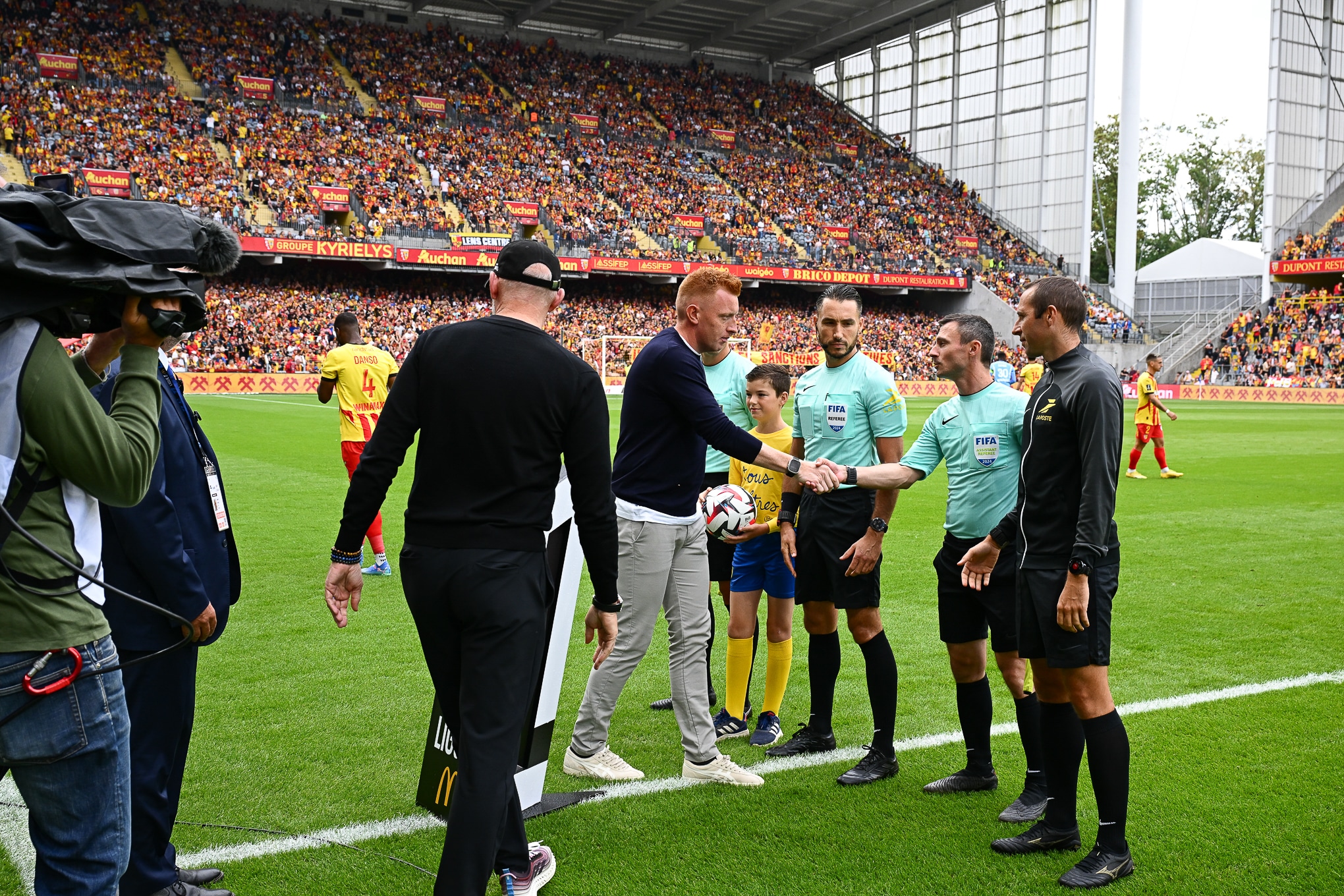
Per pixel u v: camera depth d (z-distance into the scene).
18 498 2.00
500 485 2.75
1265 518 10.31
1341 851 3.30
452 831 2.57
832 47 56.69
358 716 4.56
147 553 2.71
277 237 34.94
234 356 33.56
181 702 2.88
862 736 4.49
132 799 2.81
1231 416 28.38
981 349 3.81
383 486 2.82
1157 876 3.15
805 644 6.02
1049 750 3.38
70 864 2.16
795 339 43.69
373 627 6.10
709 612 4.02
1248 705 4.73
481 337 2.77
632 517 3.83
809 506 4.22
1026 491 3.32
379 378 7.73
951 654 3.90
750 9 49.31
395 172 39.53
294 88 40.66
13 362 1.96
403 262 37.00
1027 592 3.29
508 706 2.69
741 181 48.34
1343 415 29.05
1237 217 64.62
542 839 3.41
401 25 47.84
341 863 3.21
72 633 2.08
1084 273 46.97
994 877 3.17
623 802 3.72
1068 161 47.12
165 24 40.28
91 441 2.01
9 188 2.08
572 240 40.19
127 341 2.20
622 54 53.22
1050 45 47.28
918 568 8.02
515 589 2.73
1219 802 3.67
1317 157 44.06
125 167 34.22
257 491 11.52
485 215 39.88
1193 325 46.75
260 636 5.87
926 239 48.56
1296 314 41.66
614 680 3.91
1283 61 42.59
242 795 3.71
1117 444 3.09
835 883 3.12
